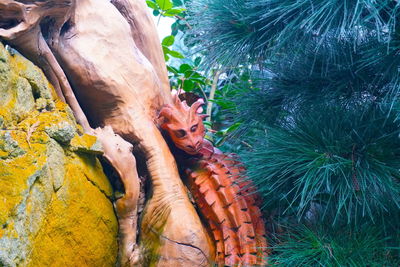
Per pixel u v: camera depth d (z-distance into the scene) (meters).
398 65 1.90
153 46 2.30
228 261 2.02
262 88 2.29
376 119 1.96
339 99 2.11
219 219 2.05
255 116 2.27
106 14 2.10
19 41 1.83
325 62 2.10
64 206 1.80
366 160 1.89
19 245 1.59
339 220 2.02
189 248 1.95
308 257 1.93
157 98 2.16
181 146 2.11
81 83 2.03
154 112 2.15
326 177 1.89
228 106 2.71
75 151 1.89
